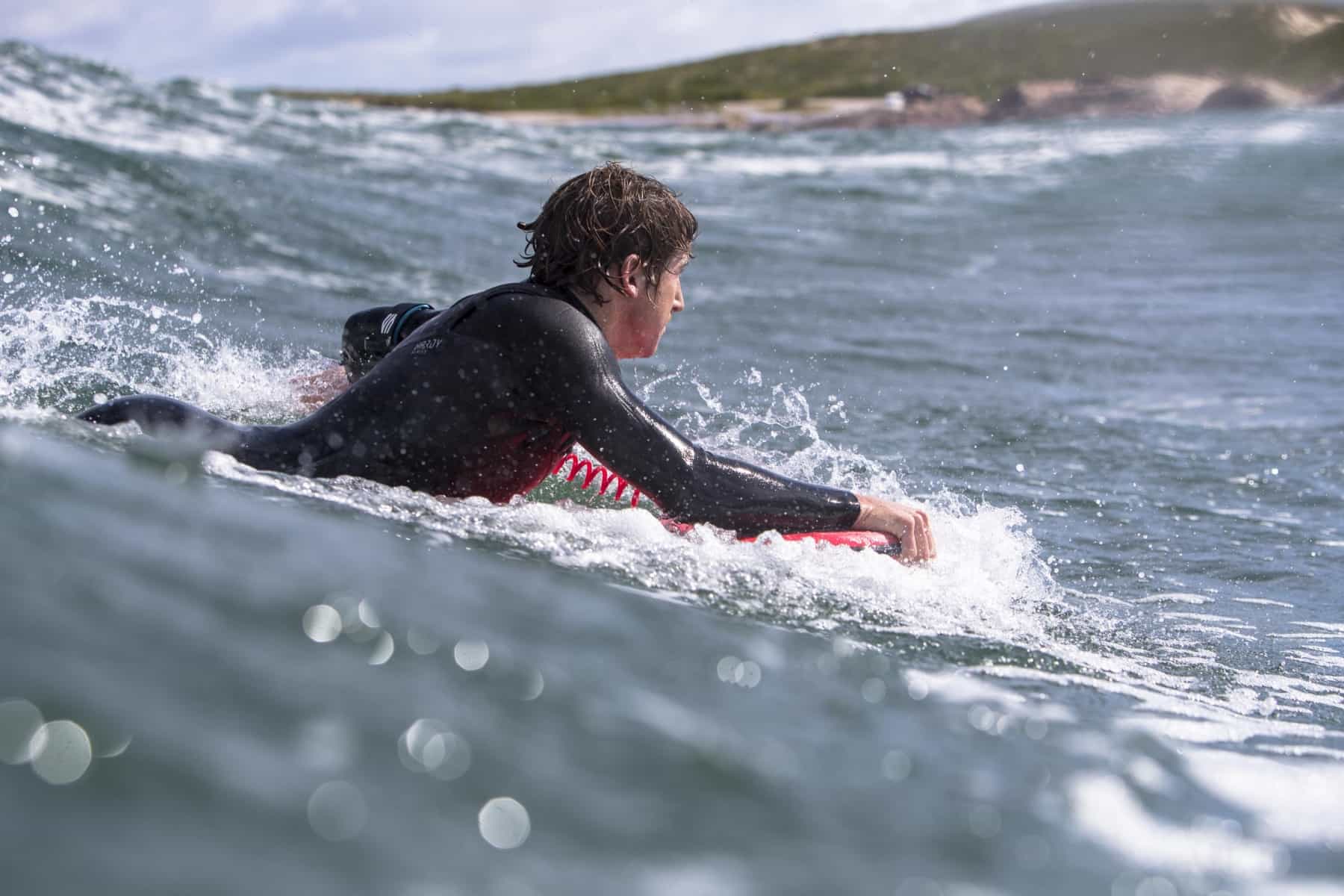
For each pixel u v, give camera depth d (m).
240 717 2.70
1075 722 4.75
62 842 2.11
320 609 3.46
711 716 3.52
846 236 34.19
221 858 2.18
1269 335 22.09
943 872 2.83
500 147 51.00
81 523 3.59
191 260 19.20
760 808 2.96
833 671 4.51
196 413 7.53
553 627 4.00
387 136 47.94
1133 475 12.95
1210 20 85.94
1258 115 81.00
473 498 7.68
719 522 7.90
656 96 113.00
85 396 10.06
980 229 36.75
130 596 3.13
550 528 7.08
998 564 8.80
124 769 2.36
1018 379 18.08
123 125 32.72
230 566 3.61
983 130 81.06
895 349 19.91
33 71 36.88
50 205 19.98
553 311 7.89
